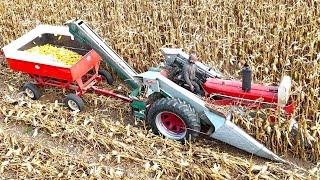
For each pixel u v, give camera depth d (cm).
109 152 991
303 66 1121
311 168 937
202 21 1367
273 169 905
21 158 991
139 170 948
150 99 1036
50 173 943
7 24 1470
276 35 1234
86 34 1062
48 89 1226
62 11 1459
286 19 1339
